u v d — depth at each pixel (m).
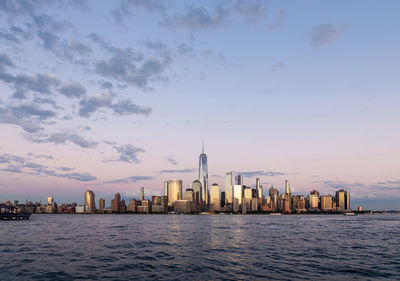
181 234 109.00
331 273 41.41
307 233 115.00
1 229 136.38
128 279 38.62
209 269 44.38
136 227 159.50
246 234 109.00
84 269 44.75
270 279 38.06
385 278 38.72
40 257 55.59
